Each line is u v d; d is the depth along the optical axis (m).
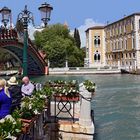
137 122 14.48
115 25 80.44
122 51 76.62
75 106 10.84
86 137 9.16
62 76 53.00
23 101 7.26
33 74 56.09
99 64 85.62
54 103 10.75
